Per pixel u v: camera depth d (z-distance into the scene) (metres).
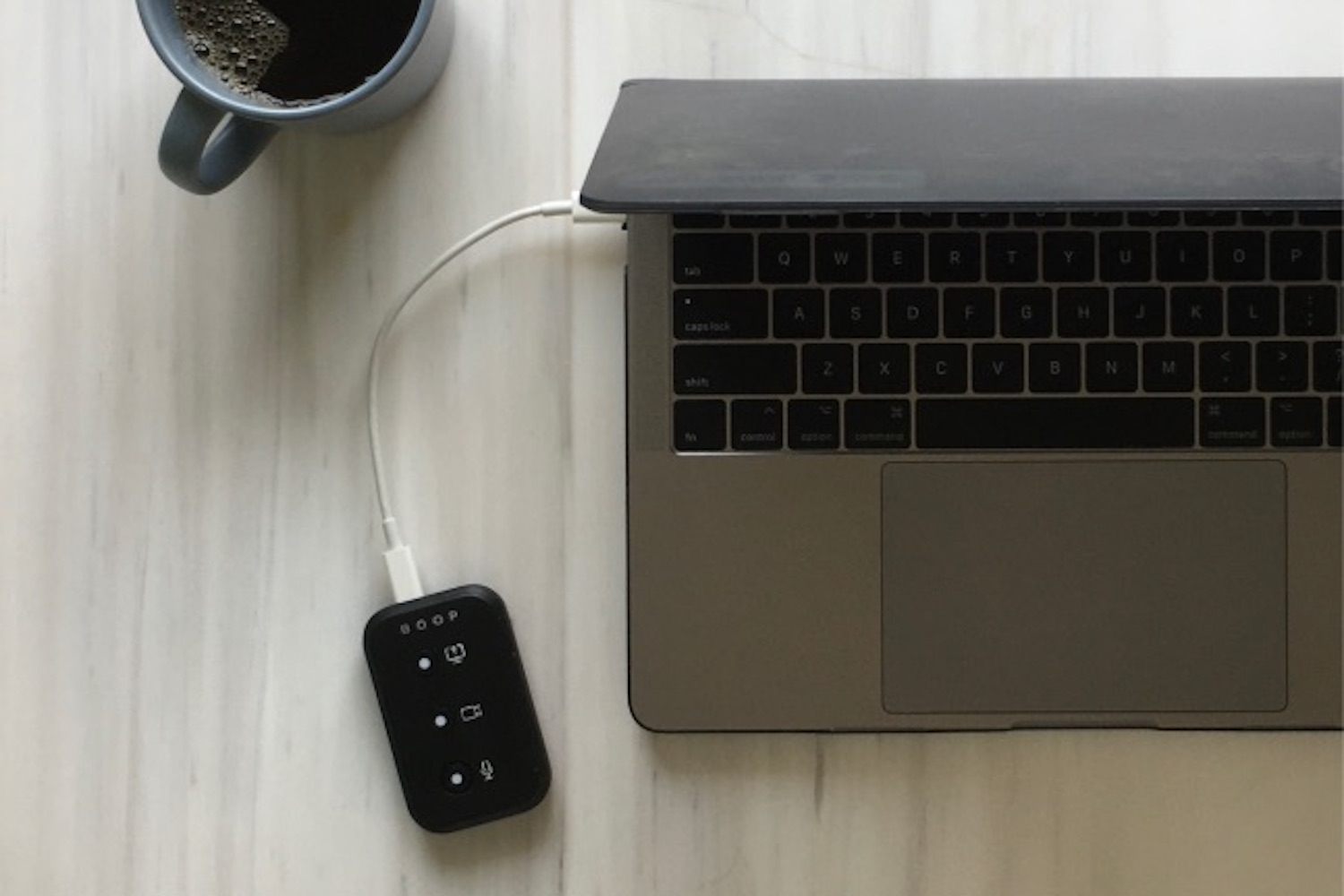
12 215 0.62
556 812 0.60
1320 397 0.57
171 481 0.61
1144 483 0.58
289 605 0.61
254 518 0.61
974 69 0.61
